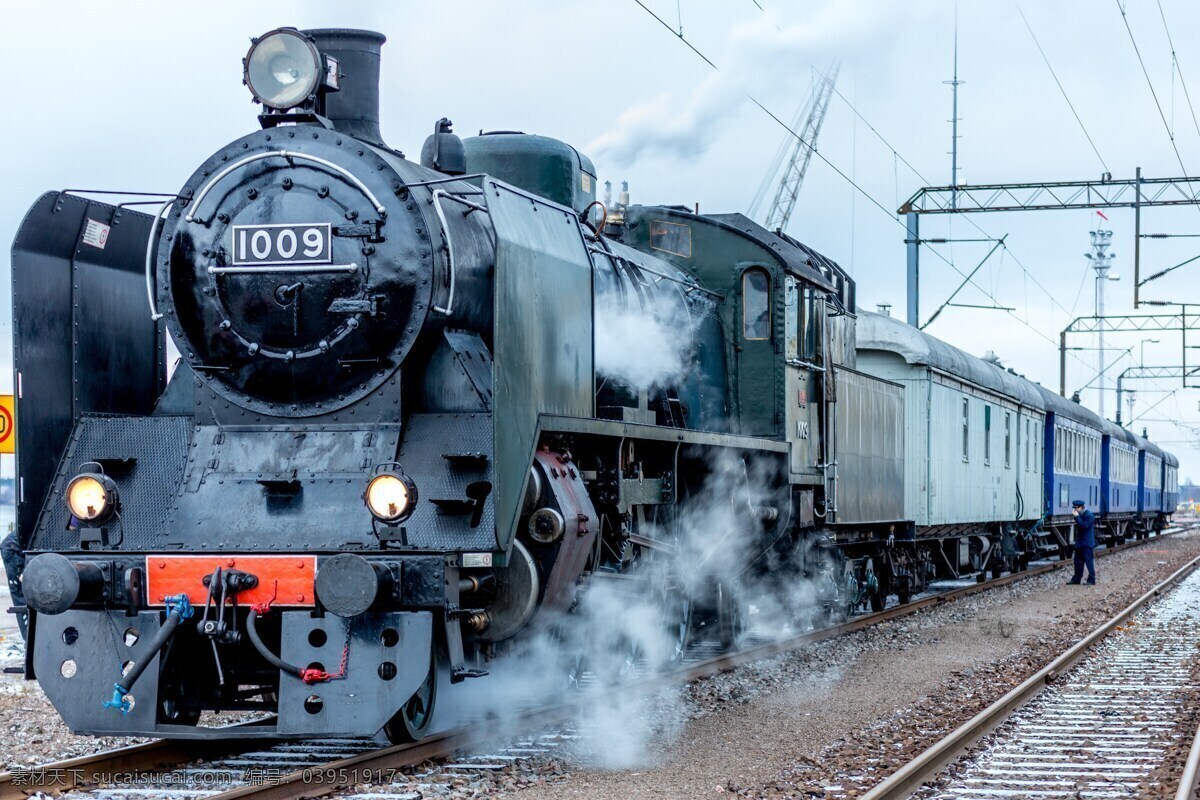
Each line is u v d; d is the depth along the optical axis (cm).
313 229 806
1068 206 2584
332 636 724
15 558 800
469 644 805
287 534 764
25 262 812
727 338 1358
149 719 729
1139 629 1627
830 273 1584
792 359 1377
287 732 721
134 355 914
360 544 752
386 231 800
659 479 1084
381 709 717
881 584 1872
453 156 938
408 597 725
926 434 2083
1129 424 6419
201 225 829
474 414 791
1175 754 828
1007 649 1401
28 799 674
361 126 894
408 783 702
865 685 1132
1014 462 2784
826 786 728
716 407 1316
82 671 745
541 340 849
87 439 834
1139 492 4662
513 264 808
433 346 812
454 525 754
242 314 818
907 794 704
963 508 2328
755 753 834
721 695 1052
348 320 801
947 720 952
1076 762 805
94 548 779
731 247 1364
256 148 827
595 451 966
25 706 1022
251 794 646
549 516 809
